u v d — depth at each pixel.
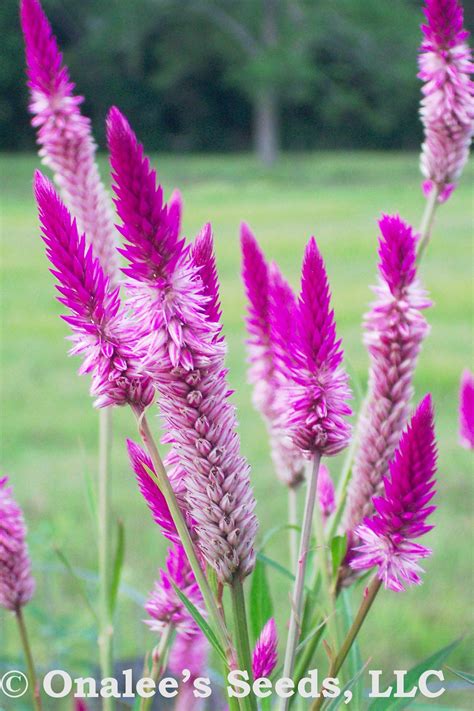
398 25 11.84
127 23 12.34
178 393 0.53
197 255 0.55
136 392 0.53
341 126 14.34
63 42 13.45
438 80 0.72
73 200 0.77
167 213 0.52
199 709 0.66
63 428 2.43
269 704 0.61
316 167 11.66
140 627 1.31
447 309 3.72
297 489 0.71
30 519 1.82
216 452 0.54
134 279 0.52
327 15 11.82
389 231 0.63
